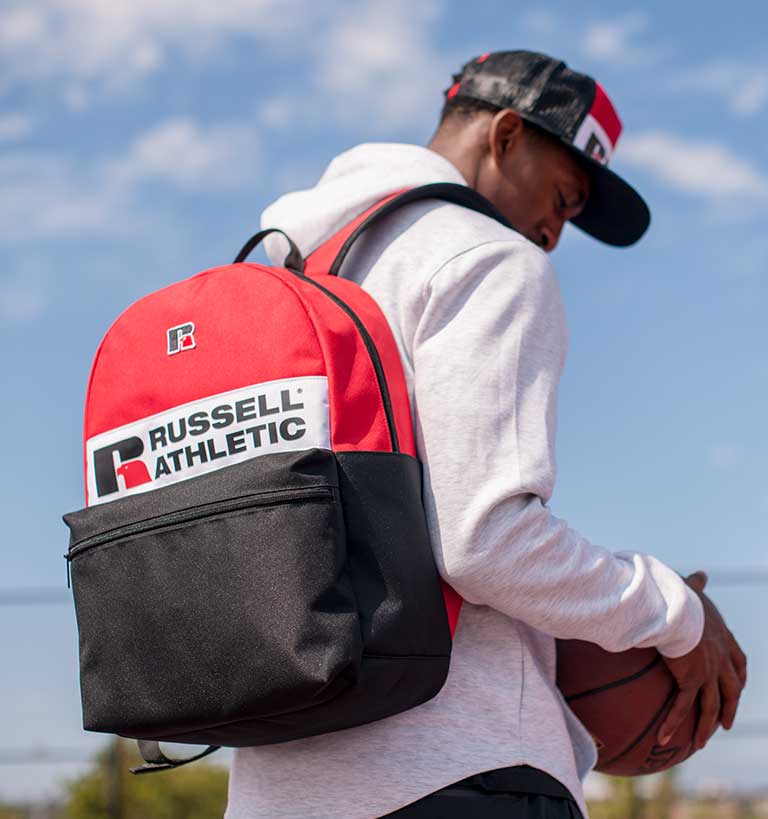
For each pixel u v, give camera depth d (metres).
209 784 8.59
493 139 2.02
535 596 1.47
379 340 1.53
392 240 1.68
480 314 1.53
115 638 1.46
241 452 1.45
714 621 1.78
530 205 2.08
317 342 1.46
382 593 1.38
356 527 1.39
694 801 7.17
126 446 1.55
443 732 1.46
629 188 2.22
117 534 1.47
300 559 1.33
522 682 1.53
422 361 1.53
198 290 1.56
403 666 1.38
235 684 1.34
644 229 2.32
